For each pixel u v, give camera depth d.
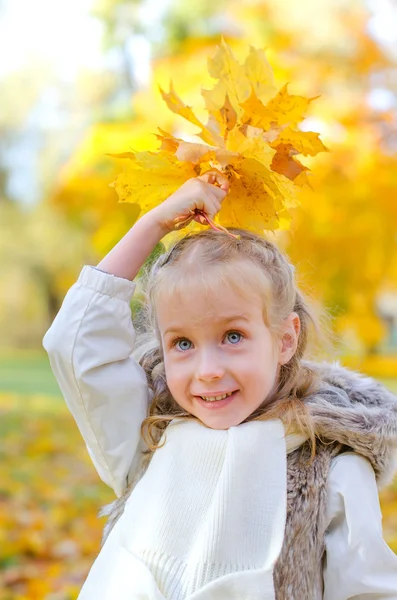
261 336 1.72
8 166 21.53
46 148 16.58
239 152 1.72
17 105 17.03
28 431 9.42
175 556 1.66
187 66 7.67
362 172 7.12
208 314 1.69
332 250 8.16
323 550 1.69
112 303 1.82
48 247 24.44
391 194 7.31
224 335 1.71
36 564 4.32
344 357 2.44
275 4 7.80
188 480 1.72
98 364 1.80
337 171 7.13
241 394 1.72
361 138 7.09
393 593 1.62
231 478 1.66
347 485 1.68
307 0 7.73
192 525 1.68
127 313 1.84
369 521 1.66
